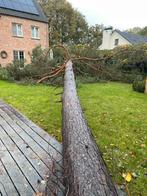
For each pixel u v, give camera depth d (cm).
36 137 351
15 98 674
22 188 216
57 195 203
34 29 1788
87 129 268
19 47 1697
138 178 257
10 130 382
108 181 168
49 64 1047
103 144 353
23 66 1126
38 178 233
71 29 3294
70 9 3177
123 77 1212
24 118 454
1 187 218
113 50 1262
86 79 1077
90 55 1117
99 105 609
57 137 376
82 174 170
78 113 320
